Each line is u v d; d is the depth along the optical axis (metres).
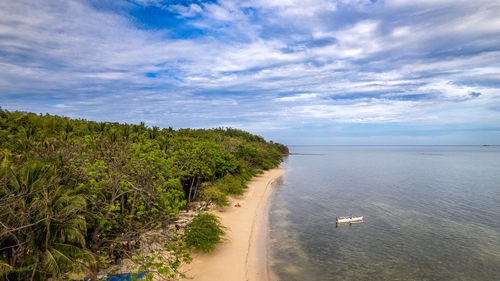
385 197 51.06
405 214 39.50
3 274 11.38
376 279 21.44
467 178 76.31
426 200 48.44
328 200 48.56
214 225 24.80
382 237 30.38
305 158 185.12
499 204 45.41
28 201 12.63
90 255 13.32
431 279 21.39
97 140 25.66
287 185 64.88
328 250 26.78
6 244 11.95
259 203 44.94
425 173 89.31
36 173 13.02
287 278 21.47
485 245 28.03
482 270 22.86
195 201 38.94
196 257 22.98
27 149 30.14
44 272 12.25
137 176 19.42
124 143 27.25
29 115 55.88
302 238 29.95
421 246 27.78
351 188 60.59
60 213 12.62
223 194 37.53
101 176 18.25
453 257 25.23
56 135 41.12
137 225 18.12
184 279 19.27
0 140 34.19
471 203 46.16
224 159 50.06
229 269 21.88
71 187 17.73
